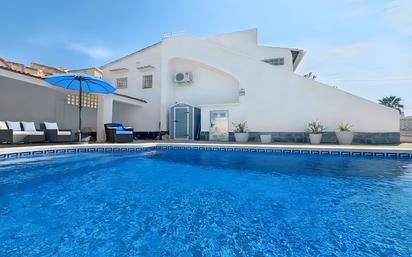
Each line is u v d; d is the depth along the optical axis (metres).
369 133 10.45
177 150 9.35
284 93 12.16
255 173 5.32
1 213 2.72
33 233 2.22
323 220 2.62
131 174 5.09
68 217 2.63
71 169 5.36
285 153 8.41
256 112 12.66
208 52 14.32
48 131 9.20
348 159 7.12
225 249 1.98
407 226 2.45
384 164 6.28
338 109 11.06
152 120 16.02
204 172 5.39
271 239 2.16
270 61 15.26
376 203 3.21
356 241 2.12
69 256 1.82
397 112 10.16
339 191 3.84
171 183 4.34
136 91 16.72
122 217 2.66
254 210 2.94
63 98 13.44
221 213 2.82
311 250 1.98
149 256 1.85
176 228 2.38
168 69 15.55
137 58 16.89
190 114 14.28
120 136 10.54
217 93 15.09
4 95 10.87
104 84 9.95
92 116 15.41
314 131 11.03
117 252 1.90
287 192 3.77
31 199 3.24
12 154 6.25
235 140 12.59
